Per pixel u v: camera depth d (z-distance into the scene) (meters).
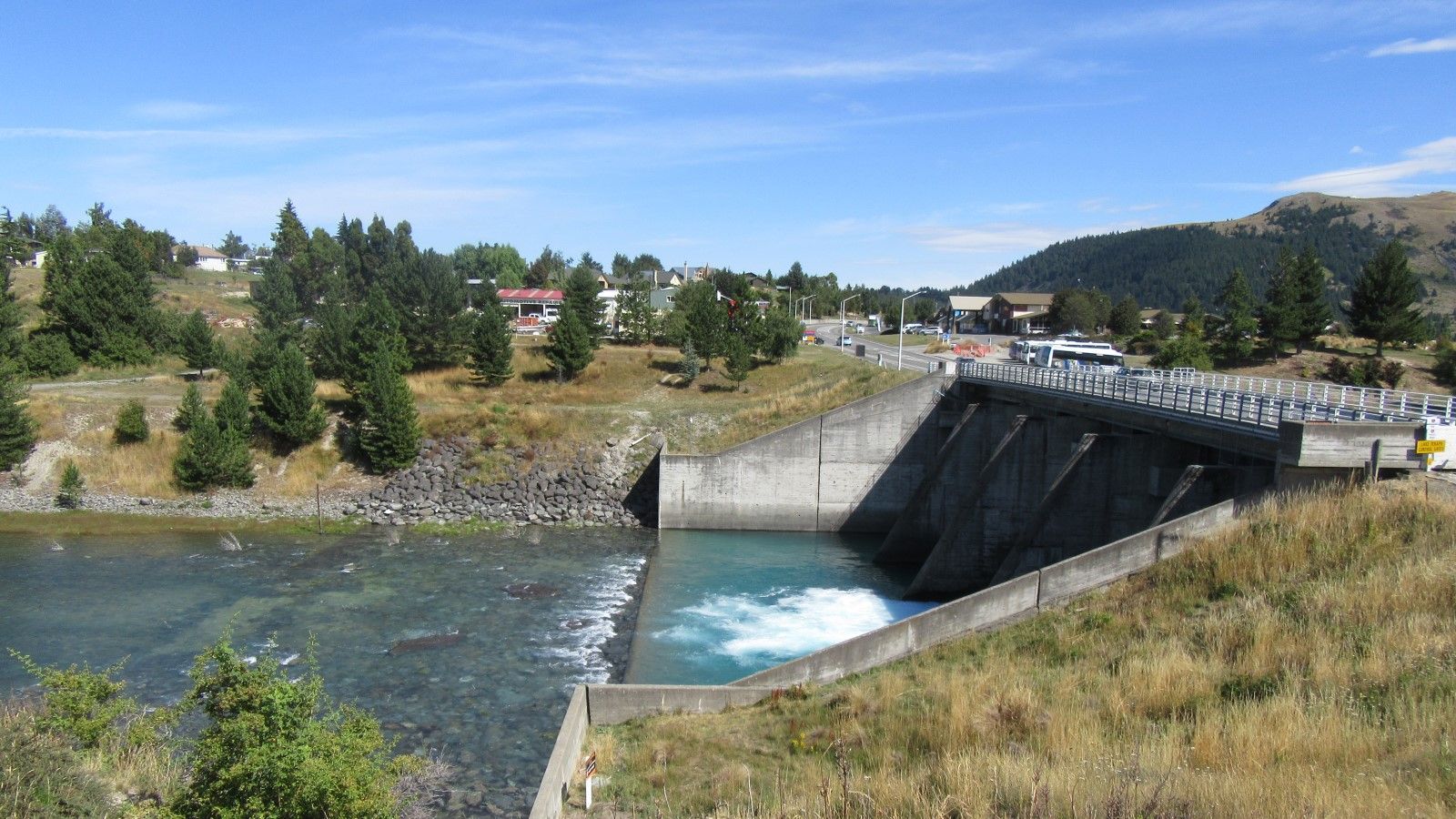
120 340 67.06
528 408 57.59
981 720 16.61
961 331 137.12
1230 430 27.39
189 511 47.12
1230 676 17.03
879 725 17.66
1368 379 65.88
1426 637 16.56
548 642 31.33
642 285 88.62
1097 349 65.12
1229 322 82.50
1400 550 20.38
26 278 91.81
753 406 59.75
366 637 31.08
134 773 15.05
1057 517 33.00
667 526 49.25
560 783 15.20
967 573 38.88
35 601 33.75
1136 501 32.91
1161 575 22.77
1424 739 12.78
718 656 30.77
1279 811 10.38
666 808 14.57
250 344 68.31
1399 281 74.12
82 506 46.81
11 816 11.71
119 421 51.41
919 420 49.47
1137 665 18.09
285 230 118.62
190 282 115.81
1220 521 24.16
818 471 49.56
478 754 22.89
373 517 47.34
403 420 50.38
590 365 70.38
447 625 32.56
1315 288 76.12
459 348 69.38
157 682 26.62
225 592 35.47
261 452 51.75
